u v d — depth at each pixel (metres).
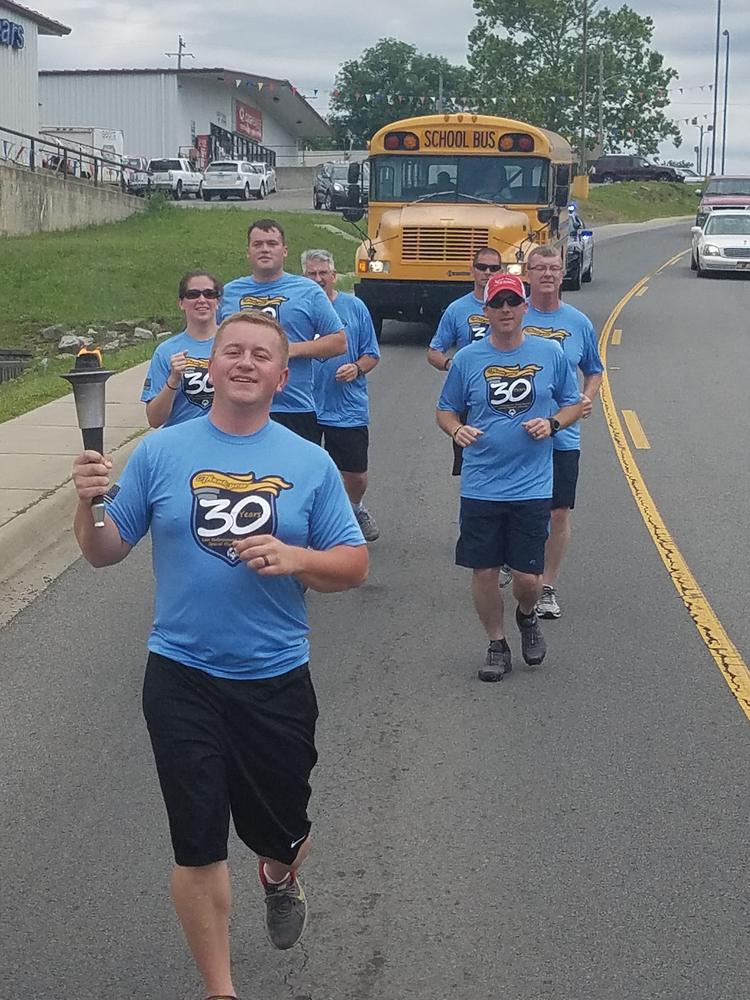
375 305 20.00
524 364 6.79
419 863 4.98
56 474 11.19
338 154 86.94
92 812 5.46
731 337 22.33
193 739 3.82
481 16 72.38
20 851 5.11
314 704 4.07
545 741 6.17
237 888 4.85
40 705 6.68
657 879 4.84
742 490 11.62
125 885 4.85
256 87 66.25
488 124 19.94
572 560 9.41
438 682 6.99
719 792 5.61
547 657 7.39
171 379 7.48
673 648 7.54
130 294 27.44
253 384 3.85
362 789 5.64
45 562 9.33
